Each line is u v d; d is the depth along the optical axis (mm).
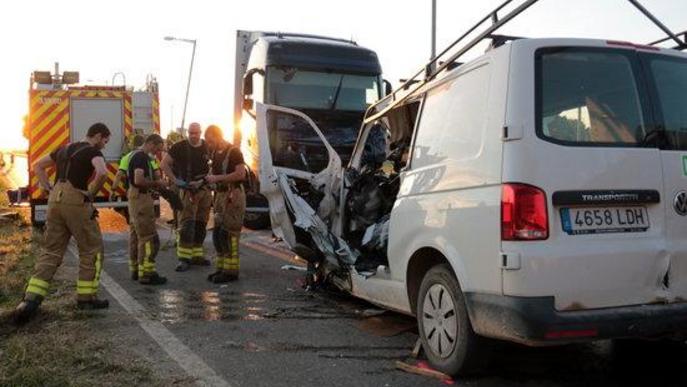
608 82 4035
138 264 7633
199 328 5656
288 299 6844
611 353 4953
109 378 4312
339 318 6047
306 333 5531
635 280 3855
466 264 4051
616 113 3998
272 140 10945
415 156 4918
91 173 6098
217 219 7715
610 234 3832
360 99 12016
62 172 6051
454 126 4426
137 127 13195
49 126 12562
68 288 7035
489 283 3846
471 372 4270
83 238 6133
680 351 4895
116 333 5426
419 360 4816
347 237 6777
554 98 3869
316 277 7121
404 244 4887
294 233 6875
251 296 6980
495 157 3877
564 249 3709
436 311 4461
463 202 4105
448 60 4598
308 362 4770
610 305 3811
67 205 5957
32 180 12242
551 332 3631
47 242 5941
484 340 4125
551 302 3664
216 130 7684
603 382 4371
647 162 3945
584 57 4012
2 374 4316
